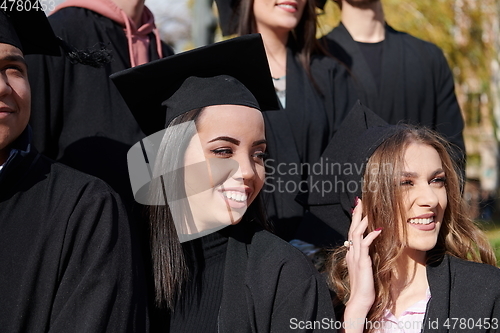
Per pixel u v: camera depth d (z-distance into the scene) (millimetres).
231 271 2240
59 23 2904
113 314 1984
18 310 1949
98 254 2025
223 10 3678
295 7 3287
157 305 2252
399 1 7695
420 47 3674
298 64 3363
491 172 14148
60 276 2014
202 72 2369
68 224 2045
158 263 2281
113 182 2787
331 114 3322
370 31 3648
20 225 2051
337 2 3848
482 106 10094
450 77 3746
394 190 2371
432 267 2408
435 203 2326
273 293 2131
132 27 3109
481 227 3020
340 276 2545
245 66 2418
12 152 2082
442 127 3660
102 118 2850
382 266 2365
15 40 2115
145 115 2508
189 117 2232
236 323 2129
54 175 2164
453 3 8148
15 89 2076
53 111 2818
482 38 8609
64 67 2840
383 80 3514
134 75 2338
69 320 1941
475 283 2309
